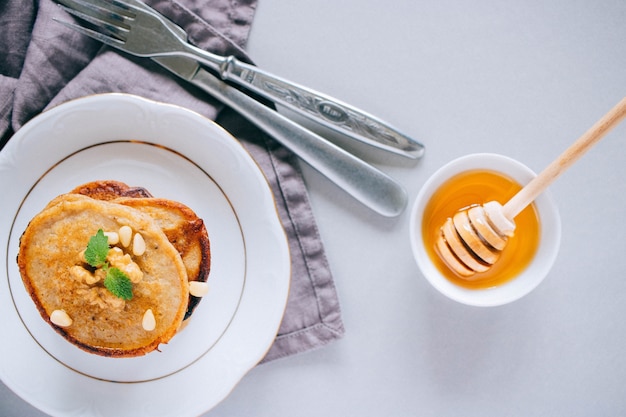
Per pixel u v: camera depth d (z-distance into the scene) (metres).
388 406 0.42
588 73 0.41
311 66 0.41
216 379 0.40
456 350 0.42
